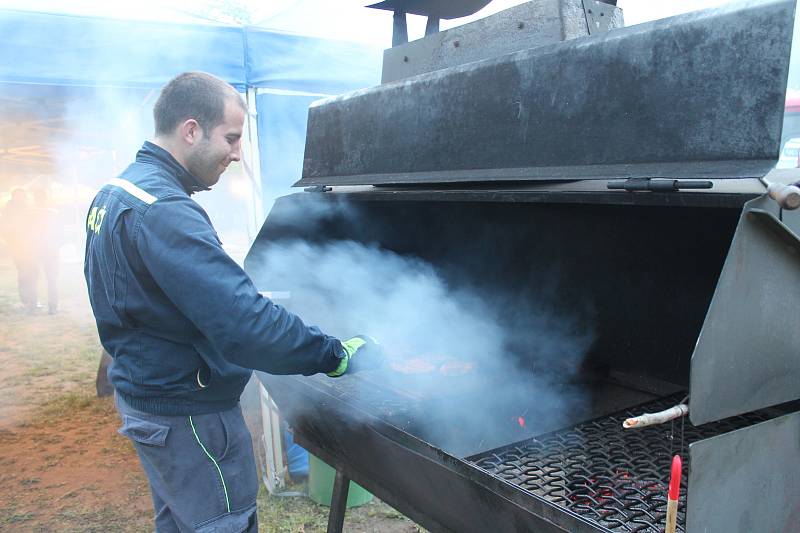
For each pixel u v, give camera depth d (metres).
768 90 1.12
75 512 3.33
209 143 1.65
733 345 1.08
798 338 1.22
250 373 1.78
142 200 1.51
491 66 1.67
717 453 1.08
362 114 2.14
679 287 1.95
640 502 1.42
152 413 1.66
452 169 1.79
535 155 1.55
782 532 1.27
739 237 1.04
